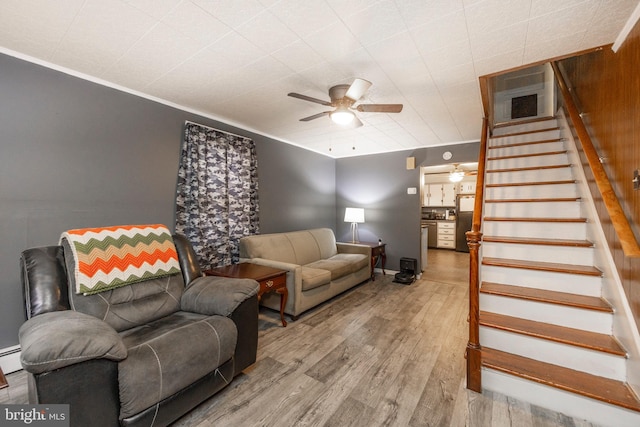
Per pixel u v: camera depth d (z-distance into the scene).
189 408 1.50
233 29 1.71
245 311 1.91
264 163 4.06
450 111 3.10
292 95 2.24
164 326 1.72
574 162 2.74
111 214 2.48
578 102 2.72
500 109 4.20
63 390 1.10
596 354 1.64
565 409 1.58
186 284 2.16
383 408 1.66
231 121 3.48
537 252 2.29
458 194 7.91
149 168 2.74
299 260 3.93
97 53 1.99
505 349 1.90
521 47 1.89
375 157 5.26
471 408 1.65
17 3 1.48
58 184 2.19
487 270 2.29
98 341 1.20
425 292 4.02
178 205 2.93
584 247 2.13
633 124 1.57
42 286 1.54
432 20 1.62
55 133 2.17
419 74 2.27
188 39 1.82
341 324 2.89
